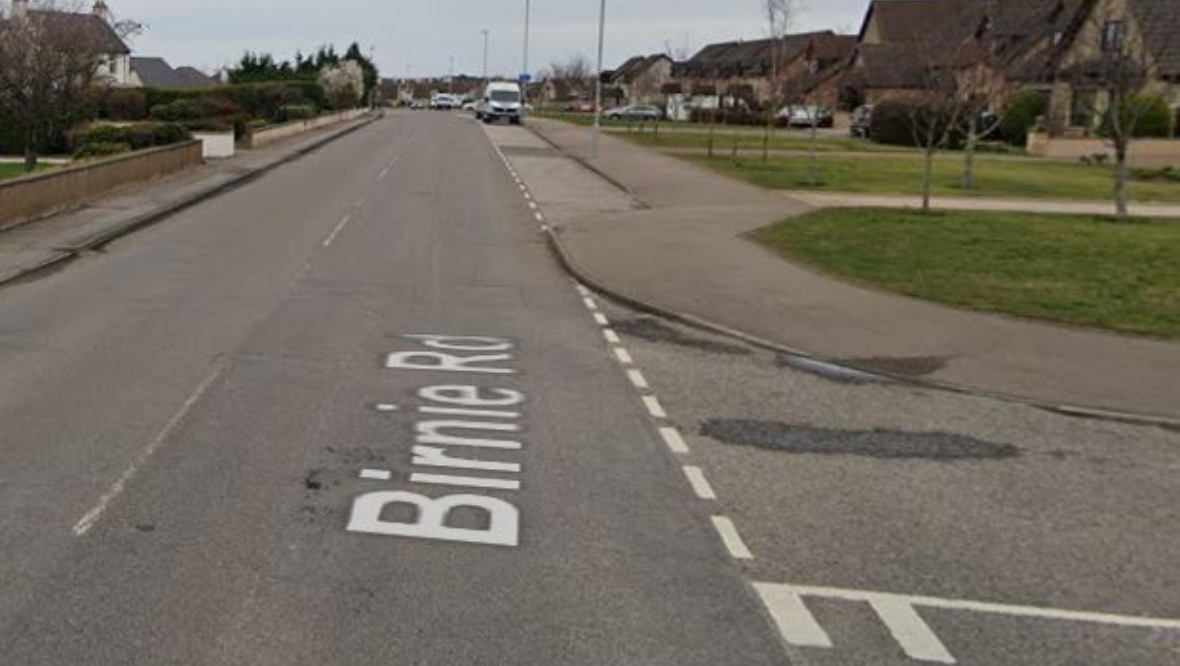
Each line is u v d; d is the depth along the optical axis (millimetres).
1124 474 7520
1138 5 47469
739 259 16156
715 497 6727
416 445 7504
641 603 5195
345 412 8227
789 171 34344
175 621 4844
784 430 8289
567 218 21547
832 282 14375
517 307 12953
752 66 98062
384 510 6270
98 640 4652
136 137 30750
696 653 4730
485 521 6172
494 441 7688
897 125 54750
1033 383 9883
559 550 5805
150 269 14719
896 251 17125
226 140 35938
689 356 10703
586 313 12758
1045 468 7598
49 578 5234
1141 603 5430
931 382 9914
